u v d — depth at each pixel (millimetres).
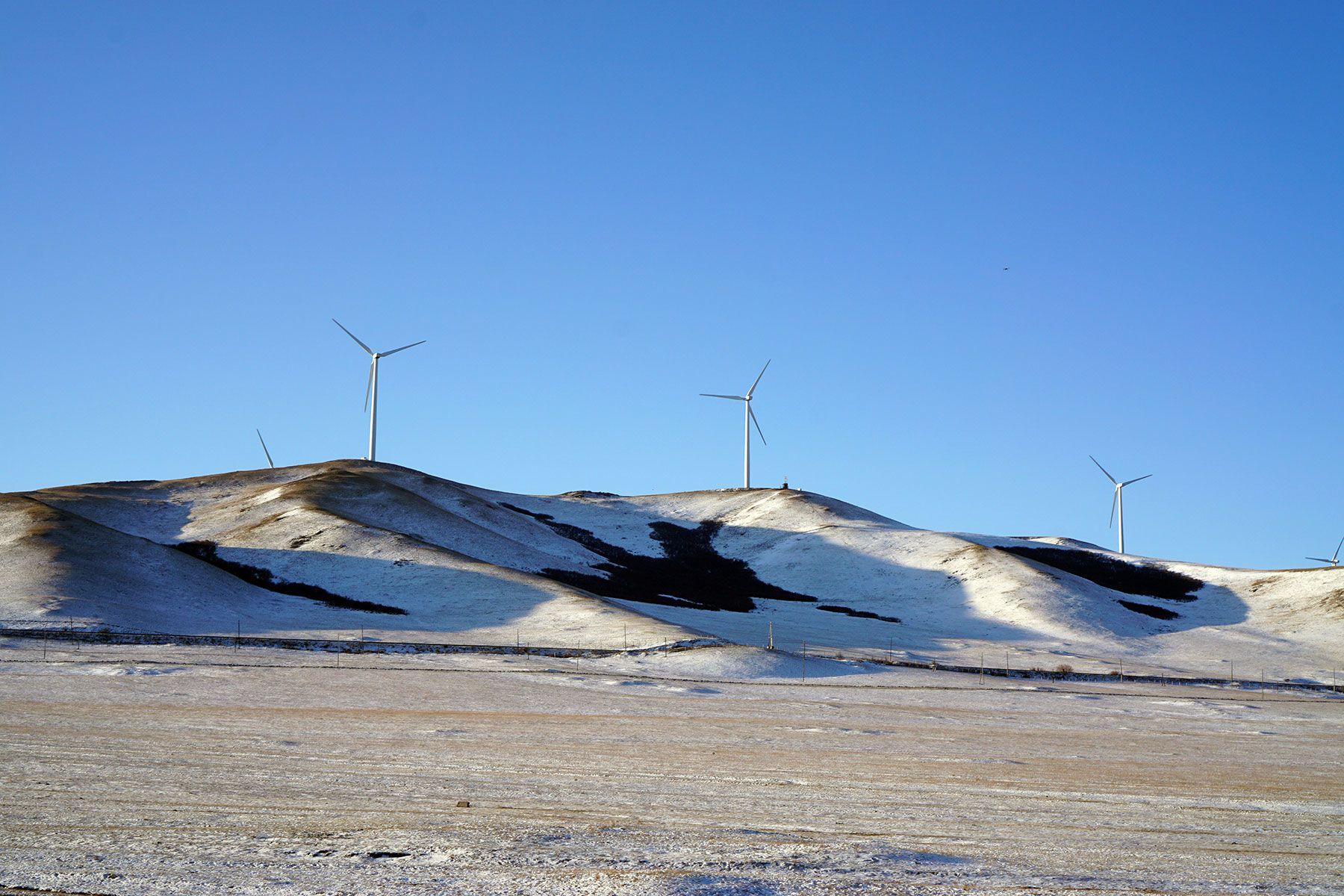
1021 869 15883
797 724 42531
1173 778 30688
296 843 15883
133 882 13227
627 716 43312
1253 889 15234
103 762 25797
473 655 66562
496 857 14938
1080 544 182875
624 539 155875
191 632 70375
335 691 48031
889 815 21797
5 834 16578
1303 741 45156
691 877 13742
